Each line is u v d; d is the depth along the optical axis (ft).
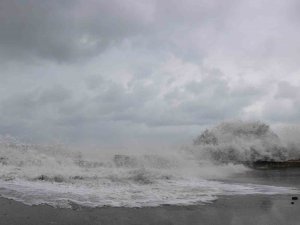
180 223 24.29
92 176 40.55
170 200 30.91
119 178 40.68
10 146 52.19
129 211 26.66
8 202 27.63
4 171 40.60
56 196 30.09
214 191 36.55
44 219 23.77
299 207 29.55
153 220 24.66
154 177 43.91
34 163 46.85
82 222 23.49
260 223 24.84
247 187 40.11
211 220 25.22
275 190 38.06
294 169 67.05
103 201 29.19
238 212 27.61
